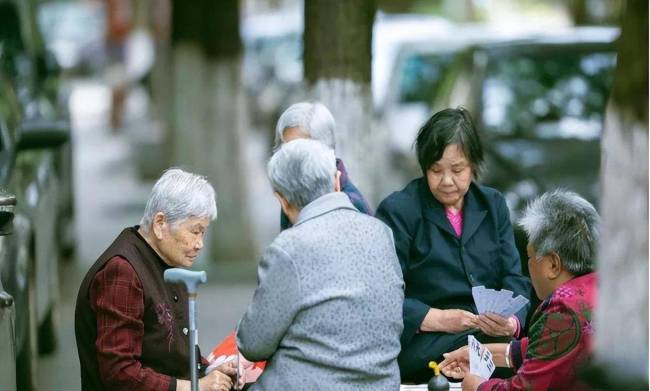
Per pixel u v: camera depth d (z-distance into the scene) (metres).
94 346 10.27
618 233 8.84
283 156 9.55
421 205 11.60
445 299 11.55
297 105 11.93
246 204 26.59
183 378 10.52
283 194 9.58
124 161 47.56
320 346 9.27
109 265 10.12
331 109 15.98
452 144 11.17
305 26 16.16
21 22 21.84
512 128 21.06
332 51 15.97
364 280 9.33
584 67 22.30
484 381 10.47
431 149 11.23
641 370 8.81
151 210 10.30
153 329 10.24
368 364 9.33
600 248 8.98
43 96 21.84
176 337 10.40
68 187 25.12
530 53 22.62
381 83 29.80
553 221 10.11
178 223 10.21
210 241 26.88
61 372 18.11
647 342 8.80
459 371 11.26
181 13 26.70
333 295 9.23
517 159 19.88
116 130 57.34
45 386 17.33
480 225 11.61
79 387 17.36
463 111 11.38
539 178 19.42
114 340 10.01
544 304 10.13
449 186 11.29
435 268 11.54
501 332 11.18
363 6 15.98
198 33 26.61
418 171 22.27
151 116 49.59
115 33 59.12
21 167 17.27
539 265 10.24
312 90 16.09
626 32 8.71
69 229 25.84
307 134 11.73
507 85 22.00
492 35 25.52
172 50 26.91
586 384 9.38
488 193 11.70
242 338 9.44
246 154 26.62
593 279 10.09
